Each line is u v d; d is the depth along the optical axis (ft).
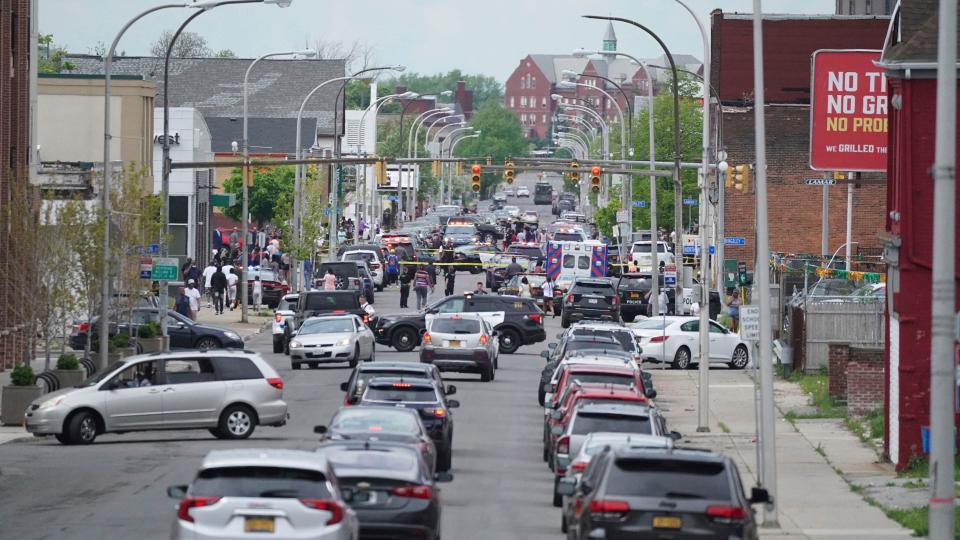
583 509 132.36
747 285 555.69
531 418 315.37
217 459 128.88
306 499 125.49
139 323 412.57
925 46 232.73
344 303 448.24
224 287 566.77
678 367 429.79
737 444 275.18
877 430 280.72
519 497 212.43
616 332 364.99
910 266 234.79
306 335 401.08
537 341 474.08
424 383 226.58
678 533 125.49
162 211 407.64
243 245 536.01
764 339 194.90
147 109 615.16
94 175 388.78
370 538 148.46
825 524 189.98
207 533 124.06
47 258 337.93
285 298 459.73
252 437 273.13
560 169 502.79
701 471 128.47
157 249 387.34
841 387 326.03
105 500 199.52
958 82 230.27
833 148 340.18
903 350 235.61
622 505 126.41
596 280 541.75
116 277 359.66
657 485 127.44
